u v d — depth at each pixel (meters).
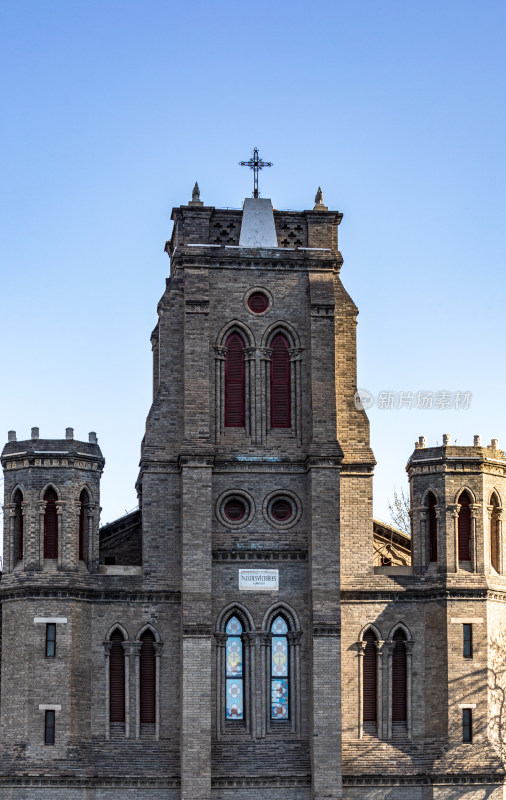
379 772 78.12
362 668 79.88
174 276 84.69
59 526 78.81
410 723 79.44
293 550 80.31
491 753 78.38
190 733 76.81
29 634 77.50
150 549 79.88
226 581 79.81
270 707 79.19
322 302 82.06
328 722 77.69
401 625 80.31
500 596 80.81
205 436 79.81
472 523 80.81
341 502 81.44
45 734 76.69
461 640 79.38
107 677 78.38
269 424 81.75
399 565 86.75
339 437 82.19
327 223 83.62
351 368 83.19
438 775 77.62
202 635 77.69
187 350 80.69
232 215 83.19
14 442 80.19
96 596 79.00
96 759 77.19
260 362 82.06
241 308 82.38
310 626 79.12
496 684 79.81
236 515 80.94
